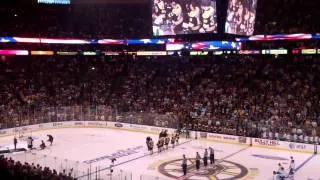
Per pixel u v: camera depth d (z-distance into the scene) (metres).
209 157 28.98
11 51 47.19
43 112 40.56
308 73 41.41
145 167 26.33
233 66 46.62
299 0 45.19
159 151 30.86
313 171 25.53
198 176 24.41
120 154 30.03
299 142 31.25
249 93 40.06
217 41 43.72
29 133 38.59
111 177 22.75
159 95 43.94
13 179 17.83
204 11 32.19
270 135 32.62
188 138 36.56
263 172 25.30
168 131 38.00
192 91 43.22
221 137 35.00
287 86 39.78
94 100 45.25
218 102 39.62
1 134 36.56
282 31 43.50
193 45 45.44
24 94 43.84
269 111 35.97
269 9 46.28
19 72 48.75
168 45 47.41
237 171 25.55
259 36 42.38
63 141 34.97
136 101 43.53
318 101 35.81
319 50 40.97
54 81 48.12
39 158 27.91
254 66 45.28
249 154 30.33
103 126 42.44
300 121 33.41
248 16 34.22
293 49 42.56
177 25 33.69
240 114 36.47
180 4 33.19
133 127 40.41
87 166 25.64
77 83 48.53
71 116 42.44
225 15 31.81
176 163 27.45
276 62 45.00
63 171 21.27
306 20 43.28
